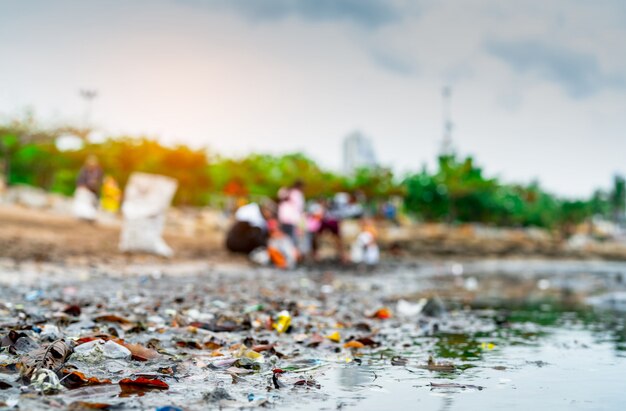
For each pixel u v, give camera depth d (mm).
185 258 16281
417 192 76000
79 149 62219
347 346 5027
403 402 3254
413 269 20359
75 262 12516
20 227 18922
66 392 3211
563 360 4520
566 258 42469
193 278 11422
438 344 5266
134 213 15789
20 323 4949
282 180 64688
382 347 5074
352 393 3432
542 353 4828
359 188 63938
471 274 18953
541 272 21422
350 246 30438
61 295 7508
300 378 3768
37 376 3338
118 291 8336
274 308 7227
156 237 15938
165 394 3270
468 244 40906
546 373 4051
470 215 77188
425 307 7625
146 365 3939
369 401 3260
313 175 65625
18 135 36656
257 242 18172
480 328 6348
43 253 13562
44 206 28312
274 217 17031
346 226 38812
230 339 5062
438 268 22422
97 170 23719
